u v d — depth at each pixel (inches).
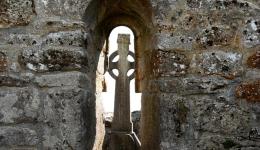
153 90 117.2
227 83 108.3
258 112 107.7
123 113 182.9
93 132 120.4
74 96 108.1
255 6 110.6
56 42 110.7
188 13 110.7
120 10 132.4
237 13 110.5
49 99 108.9
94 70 125.8
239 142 107.0
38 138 109.0
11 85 110.7
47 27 111.4
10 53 111.6
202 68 109.0
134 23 140.1
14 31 112.3
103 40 138.3
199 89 108.2
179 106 108.0
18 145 109.6
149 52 122.2
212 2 110.7
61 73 109.7
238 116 107.5
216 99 108.0
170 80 108.8
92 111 119.5
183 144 107.0
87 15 114.0
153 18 113.0
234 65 108.8
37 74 110.4
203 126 107.3
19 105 110.1
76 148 106.7
